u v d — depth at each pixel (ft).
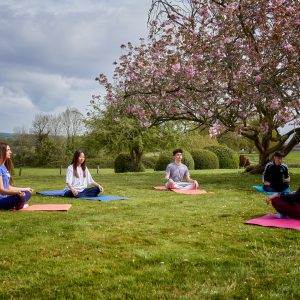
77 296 11.52
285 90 41.93
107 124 93.09
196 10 44.50
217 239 17.56
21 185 44.32
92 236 18.11
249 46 41.81
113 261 14.56
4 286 12.26
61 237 18.03
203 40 42.80
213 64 42.27
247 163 112.06
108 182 48.88
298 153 174.91
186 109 51.01
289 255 15.26
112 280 12.71
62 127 151.12
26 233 18.63
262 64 41.11
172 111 51.31
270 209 25.73
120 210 25.48
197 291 11.84
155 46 47.91
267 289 11.98
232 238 17.76
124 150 100.83
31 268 13.80
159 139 97.86
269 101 42.50
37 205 27.09
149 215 23.48
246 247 16.30
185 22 45.68
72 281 12.62
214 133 42.39
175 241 17.28
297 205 21.77
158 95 47.98
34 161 142.31
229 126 46.21
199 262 14.40
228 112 45.70
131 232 18.86
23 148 145.48
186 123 70.74
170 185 38.65
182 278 12.91
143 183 47.11
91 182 33.01
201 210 25.38
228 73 42.16
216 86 43.01
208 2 44.47
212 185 44.06
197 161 93.40
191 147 109.60
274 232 18.79
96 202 29.35
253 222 20.92
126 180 52.19
